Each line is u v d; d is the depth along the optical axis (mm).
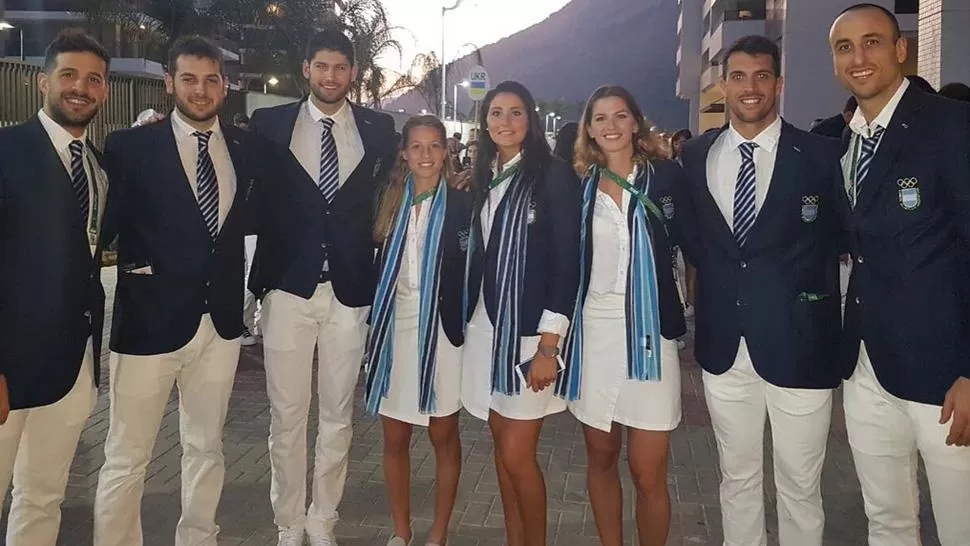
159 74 29156
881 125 2744
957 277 2635
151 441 3311
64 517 4016
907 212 2658
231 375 3418
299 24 20422
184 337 3219
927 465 2783
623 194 3150
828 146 2969
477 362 3354
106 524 3244
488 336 3312
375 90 22281
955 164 2574
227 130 3408
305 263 3586
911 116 2684
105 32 28625
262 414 5730
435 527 3717
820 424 3057
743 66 2959
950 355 2637
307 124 3686
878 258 2762
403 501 3729
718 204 3104
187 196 3201
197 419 3391
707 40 36188
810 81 24031
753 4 30719
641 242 3105
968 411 2582
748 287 3033
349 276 3635
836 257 3066
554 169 3182
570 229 3104
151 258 3184
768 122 3047
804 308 2980
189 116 3193
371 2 21719
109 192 3062
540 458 4906
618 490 3422
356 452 5004
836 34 2762
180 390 3400
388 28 21875
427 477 4602
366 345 3750
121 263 3230
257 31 20672
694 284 3375
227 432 5332
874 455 2943
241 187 3373
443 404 3484
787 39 24094
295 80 21000
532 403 3164
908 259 2682
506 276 3152
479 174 3348
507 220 3176
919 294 2672
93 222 2990
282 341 3613
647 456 3172
